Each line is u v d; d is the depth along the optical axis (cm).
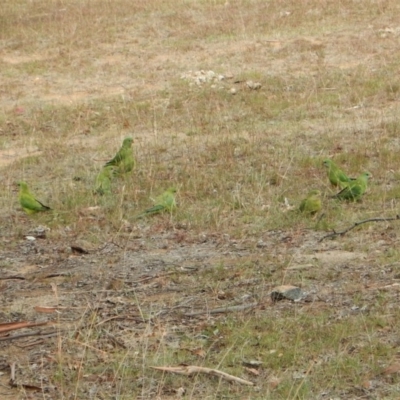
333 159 2678
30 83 4162
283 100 3497
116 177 2578
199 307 1636
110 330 1552
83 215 2280
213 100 3581
